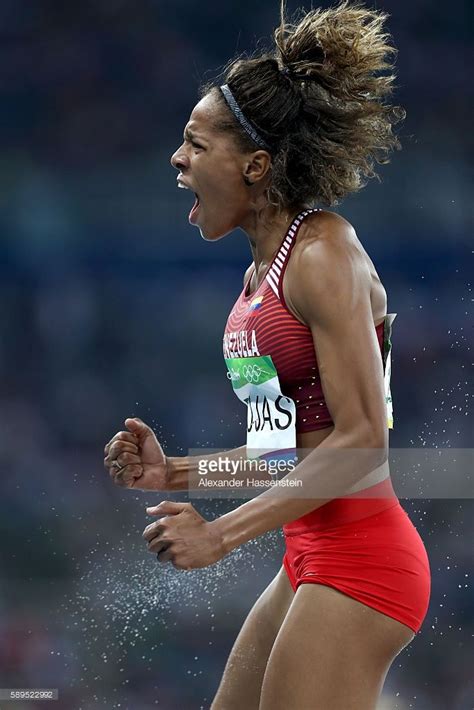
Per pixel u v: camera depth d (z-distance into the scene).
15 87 41.44
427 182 40.06
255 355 9.11
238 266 39.84
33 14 41.88
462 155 40.50
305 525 9.26
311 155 9.23
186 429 37.06
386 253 39.44
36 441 36.19
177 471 9.88
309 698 8.72
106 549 30.70
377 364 8.33
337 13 9.41
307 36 9.17
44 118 41.28
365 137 9.48
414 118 40.88
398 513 9.30
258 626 10.02
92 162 41.09
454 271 39.16
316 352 8.56
